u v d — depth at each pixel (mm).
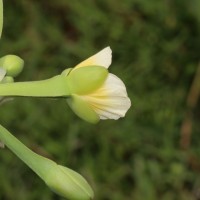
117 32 726
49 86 333
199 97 729
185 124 720
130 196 703
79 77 332
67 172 333
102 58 343
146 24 729
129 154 709
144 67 725
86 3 726
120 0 724
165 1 719
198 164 710
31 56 714
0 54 714
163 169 707
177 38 728
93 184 689
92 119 337
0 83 336
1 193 689
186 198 704
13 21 729
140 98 718
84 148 701
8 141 333
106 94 333
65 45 722
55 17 737
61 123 700
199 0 688
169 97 724
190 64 728
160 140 712
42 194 691
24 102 697
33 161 333
